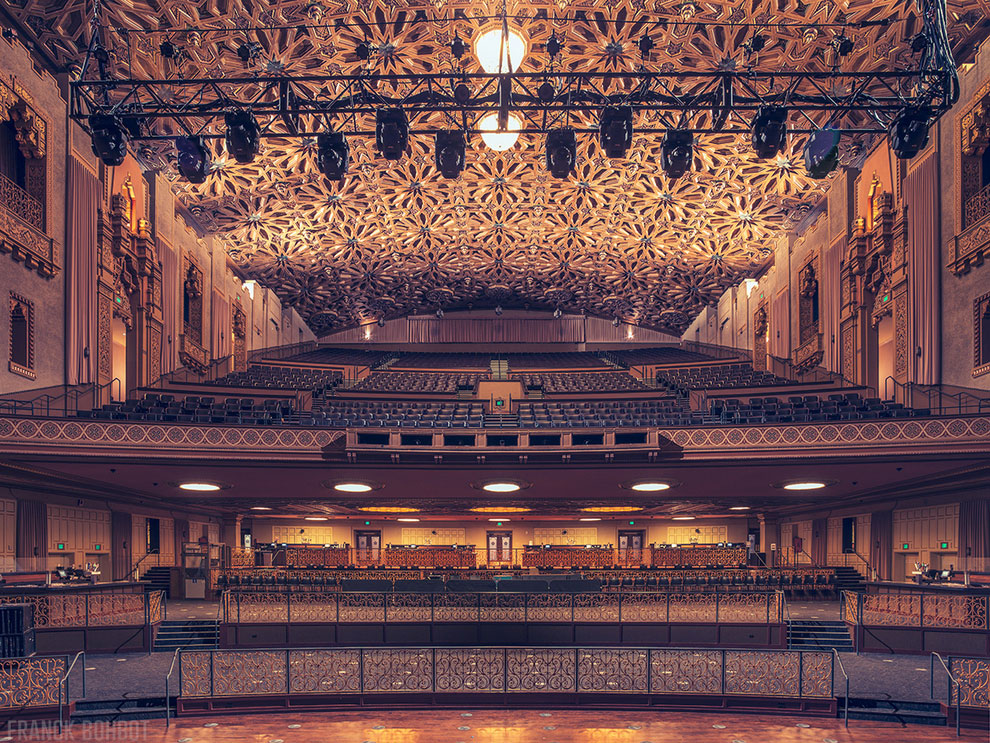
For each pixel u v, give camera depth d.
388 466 19.69
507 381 33.50
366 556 28.06
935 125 20.58
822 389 26.59
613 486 22.12
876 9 18.59
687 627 17.69
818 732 11.27
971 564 18.03
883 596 18.34
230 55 20.72
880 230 23.27
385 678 13.66
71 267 20.16
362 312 48.31
